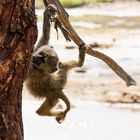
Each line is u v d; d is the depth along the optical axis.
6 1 6.36
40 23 37.78
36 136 18.42
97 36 40.44
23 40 6.50
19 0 6.39
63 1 59.56
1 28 6.43
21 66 6.61
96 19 50.16
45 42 10.22
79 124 19.80
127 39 39.09
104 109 21.95
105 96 23.98
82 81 26.44
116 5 60.97
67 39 8.28
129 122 20.30
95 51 8.69
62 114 10.48
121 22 48.28
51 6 8.10
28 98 22.44
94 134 18.89
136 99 23.23
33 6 6.56
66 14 8.08
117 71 8.68
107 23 47.59
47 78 10.23
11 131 6.80
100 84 26.06
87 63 29.55
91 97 23.86
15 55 6.52
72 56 31.67
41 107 10.37
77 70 28.02
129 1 63.50
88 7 59.25
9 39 6.46
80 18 50.28
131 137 18.66
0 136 6.73
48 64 10.09
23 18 6.43
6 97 6.70
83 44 8.58
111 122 20.22
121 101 23.14
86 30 42.94
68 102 10.45
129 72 28.75
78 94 24.31
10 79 6.60
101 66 29.14
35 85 10.23
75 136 18.58
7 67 6.53
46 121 20.06
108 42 37.59
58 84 10.36
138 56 32.38
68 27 8.16
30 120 20.09
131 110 21.89
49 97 10.31
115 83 26.30
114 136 18.72
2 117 6.72
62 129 19.25
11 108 6.80
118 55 32.84
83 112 21.36
